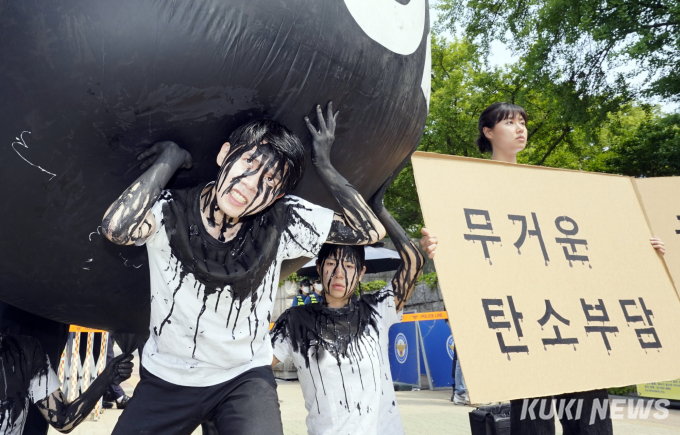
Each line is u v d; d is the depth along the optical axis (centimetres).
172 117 126
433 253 174
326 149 142
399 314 206
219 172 131
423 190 182
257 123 129
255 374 149
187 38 118
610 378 181
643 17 838
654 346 193
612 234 209
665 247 225
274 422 137
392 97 151
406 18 156
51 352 198
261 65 125
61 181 131
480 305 173
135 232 121
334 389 180
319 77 133
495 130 248
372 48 142
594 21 866
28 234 139
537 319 179
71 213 136
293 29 126
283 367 838
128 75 119
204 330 139
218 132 134
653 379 186
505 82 1106
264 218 147
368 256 589
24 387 175
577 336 183
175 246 132
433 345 725
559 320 182
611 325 190
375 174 171
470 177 192
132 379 769
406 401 603
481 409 282
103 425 429
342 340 184
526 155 1172
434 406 560
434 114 1185
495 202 192
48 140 126
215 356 143
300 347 184
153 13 117
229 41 120
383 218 201
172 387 145
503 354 169
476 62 1215
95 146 127
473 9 1066
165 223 131
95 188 133
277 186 131
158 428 143
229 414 141
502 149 248
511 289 180
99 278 150
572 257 197
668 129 911
